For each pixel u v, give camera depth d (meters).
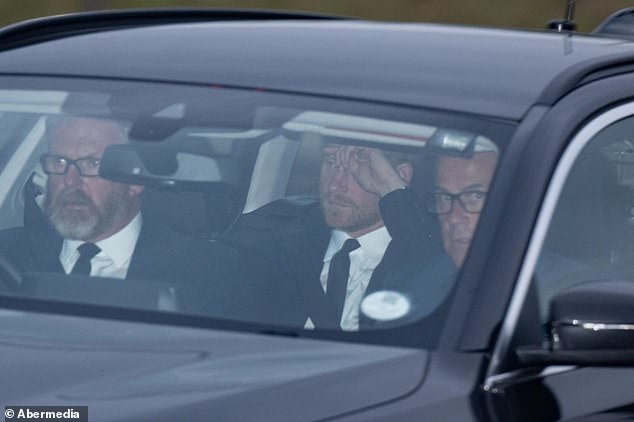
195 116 12.90
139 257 13.02
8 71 13.70
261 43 13.77
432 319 10.68
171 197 13.30
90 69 13.56
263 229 13.54
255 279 13.04
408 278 11.59
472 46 13.51
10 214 13.42
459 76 12.64
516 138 11.68
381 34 14.09
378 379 9.98
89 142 13.23
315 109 12.59
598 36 15.16
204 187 13.35
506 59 13.00
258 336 10.79
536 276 11.23
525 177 11.38
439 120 12.13
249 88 12.95
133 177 13.21
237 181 13.49
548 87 12.25
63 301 11.69
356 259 12.94
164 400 9.50
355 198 12.98
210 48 13.66
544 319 10.92
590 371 10.95
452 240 11.48
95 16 14.97
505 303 10.66
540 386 10.46
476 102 12.19
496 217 11.16
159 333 10.83
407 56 13.19
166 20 15.49
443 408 9.80
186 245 13.14
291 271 13.23
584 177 12.19
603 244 12.40
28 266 12.76
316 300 12.95
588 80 12.57
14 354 10.30
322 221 13.35
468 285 10.78
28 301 11.63
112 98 13.27
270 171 13.60
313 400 9.64
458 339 10.43
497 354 10.37
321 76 12.96
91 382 9.81
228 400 9.52
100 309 11.45
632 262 12.71
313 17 16.69
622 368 11.13
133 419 9.27
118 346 10.52
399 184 12.27
